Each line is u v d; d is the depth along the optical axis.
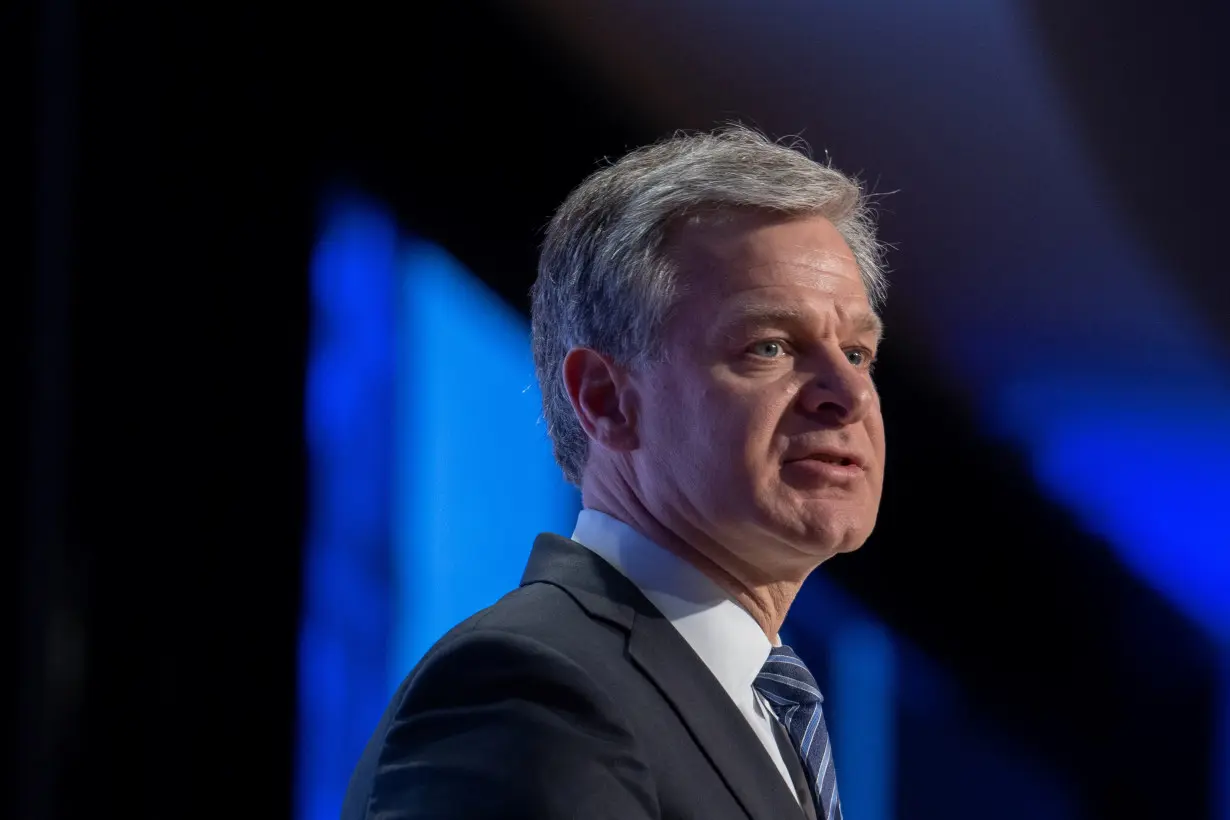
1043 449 10.28
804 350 3.60
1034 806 10.53
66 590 9.08
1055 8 9.39
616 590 3.55
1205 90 9.36
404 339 9.73
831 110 9.55
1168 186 9.55
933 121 9.58
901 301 10.09
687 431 3.55
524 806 2.67
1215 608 10.02
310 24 9.54
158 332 9.30
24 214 9.05
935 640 10.76
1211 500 9.91
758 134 4.19
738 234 3.66
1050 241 9.80
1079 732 10.45
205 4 9.39
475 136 9.76
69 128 9.09
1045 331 10.01
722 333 3.55
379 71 9.66
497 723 2.81
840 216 3.90
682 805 3.04
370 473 9.73
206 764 9.38
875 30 9.41
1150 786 10.27
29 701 8.95
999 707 10.64
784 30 9.43
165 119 9.34
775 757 3.55
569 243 4.00
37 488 9.02
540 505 9.91
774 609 3.84
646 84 9.60
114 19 9.20
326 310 9.66
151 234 9.30
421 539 9.76
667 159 3.93
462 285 9.84
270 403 9.52
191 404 9.38
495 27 9.66
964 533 10.62
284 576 9.52
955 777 10.69
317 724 9.55
